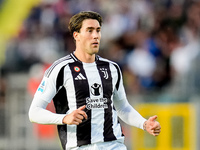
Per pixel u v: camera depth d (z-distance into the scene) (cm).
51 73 1498
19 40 4169
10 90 2953
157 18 4047
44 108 1507
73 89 1499
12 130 2909
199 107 2750
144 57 3716
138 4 4169
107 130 1523
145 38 3909
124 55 3841
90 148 1509
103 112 1519
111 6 4203
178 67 3550
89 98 1505
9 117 2917
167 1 4162
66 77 1501
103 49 3891
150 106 2778
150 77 3575
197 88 2944
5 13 4381
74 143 1510
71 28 1559
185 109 2744
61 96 1520
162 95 2811
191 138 2730
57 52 4044
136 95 2819
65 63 1516
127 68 3734
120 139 1550
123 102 1633
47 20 4216
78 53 1547
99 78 1529
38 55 4022
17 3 4400
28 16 4288
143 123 1559
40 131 2889
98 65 1552
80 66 1525
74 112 1395
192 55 3228
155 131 1529
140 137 2767
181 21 4044
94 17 1529
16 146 2897
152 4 4178
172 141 2731
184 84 3003
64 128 1528
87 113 1499
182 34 3953
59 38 4116
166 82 3566
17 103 2930
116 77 1573
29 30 4231
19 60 3994
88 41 1512
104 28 4078
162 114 2756
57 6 4228
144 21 4066
